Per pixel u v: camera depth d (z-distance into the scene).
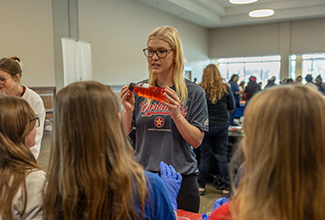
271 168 0.58
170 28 1.39
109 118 0.75
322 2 9.73
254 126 0.62
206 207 3.04
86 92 0.74
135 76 8.62
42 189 0.85
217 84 3.22
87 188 0.71
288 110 0.58
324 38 10.88
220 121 3.26
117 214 0.71
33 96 2.03
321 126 0.57
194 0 9.57
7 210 0.87
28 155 1.00
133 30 8.44
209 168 3.55
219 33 12.99
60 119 0.75
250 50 12.36
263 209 0.59
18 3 5.48
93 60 7.14
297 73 11.73
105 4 7.43
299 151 0.57
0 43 5.21
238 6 10.99
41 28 5.93
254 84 7.41
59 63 6.37
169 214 0.80
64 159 0.73
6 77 1.89
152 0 8.46
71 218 0.72
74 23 6.62
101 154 0.72
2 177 0.90
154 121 1.39
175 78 1.41
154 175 0.81
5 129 0.97
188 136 1.32
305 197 0.57
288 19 11.07
